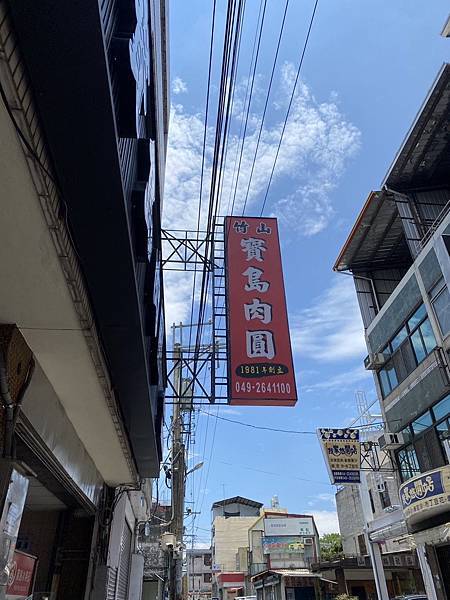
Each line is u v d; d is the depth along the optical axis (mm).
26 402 4219
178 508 15078
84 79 2404
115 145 2732
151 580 21016
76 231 3316
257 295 7703
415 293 14328
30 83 2402
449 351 12539
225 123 4742
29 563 4160
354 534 29312
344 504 31047
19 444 4496
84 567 7469
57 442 5406
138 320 4297
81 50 2293
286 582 25734
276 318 7547
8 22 2123
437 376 13109
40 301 3691
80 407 5594
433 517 11906
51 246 3150
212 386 7457
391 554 20125
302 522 38906
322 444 15023
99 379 4930
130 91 3307
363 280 18750
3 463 3438
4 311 3809
